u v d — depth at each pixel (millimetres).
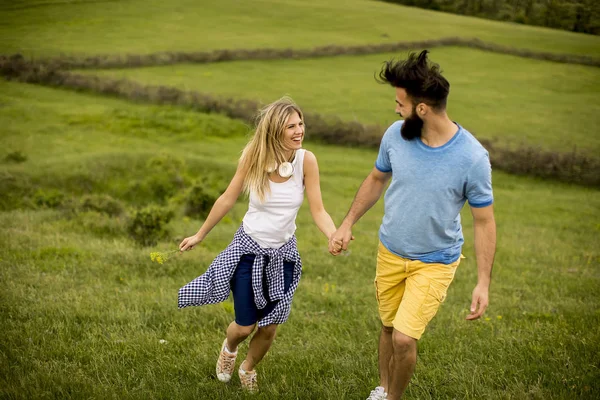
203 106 32250
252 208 3619
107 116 29250
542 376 4090
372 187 3629
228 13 63906
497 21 72312
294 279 3740
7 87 34375
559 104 41062
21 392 3504
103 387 3678
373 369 4246
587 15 68438
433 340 4871
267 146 3488
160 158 19156
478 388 3869
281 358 4414
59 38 49125
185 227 11852
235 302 3641
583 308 6387
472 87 43969
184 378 4016
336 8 70438
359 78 44531
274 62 47406
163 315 5316
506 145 30391
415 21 66375
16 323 4723
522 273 9031
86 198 12695
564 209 19547
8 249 7531
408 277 3480
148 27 55656
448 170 3205
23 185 16844
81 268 6957
